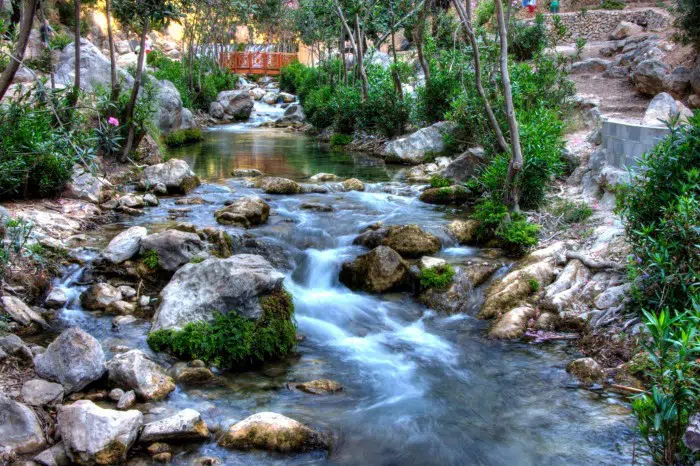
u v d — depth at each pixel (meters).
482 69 13.70
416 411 5.61
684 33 17.23
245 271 6.68
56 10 28.91
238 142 21.48
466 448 5.05
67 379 5.34
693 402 4.25
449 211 11.20
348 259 8.73
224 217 9.73
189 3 8.48
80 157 6.05
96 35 32.31
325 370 6.36
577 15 25.98
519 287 7.80
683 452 4.25
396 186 13.16
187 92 28.38
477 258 8.86
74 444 4.55
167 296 6.77
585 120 15.03
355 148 19.91
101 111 12.79
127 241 8.01
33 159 9.59
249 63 41.44
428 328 7.48
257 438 4.89
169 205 11.02
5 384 5.29
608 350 6.55
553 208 10.09
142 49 12.81
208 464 4.63
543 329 7.26
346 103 21.38
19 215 8.95
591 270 7.89
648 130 9.23
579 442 5.10
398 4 19.67
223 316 6.50
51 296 7.19
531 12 27.03
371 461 4.82
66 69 15.83
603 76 19.73
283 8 38.81
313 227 9.92
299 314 7.66
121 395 5.37
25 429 4.70
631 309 6.91
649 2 26.80
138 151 14.64
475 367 6.50
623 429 5.25
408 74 22.59
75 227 9.26
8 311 6.57
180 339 6.32
